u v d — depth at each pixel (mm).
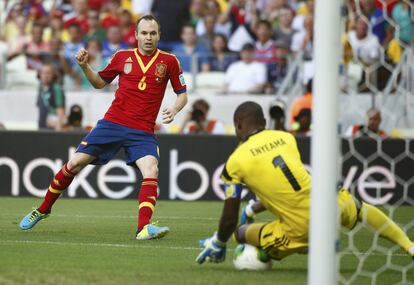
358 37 51250
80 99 56531
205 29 62781
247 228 22234
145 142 29281
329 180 17828
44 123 55156
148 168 29031
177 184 47531
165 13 64625
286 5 65125
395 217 39938
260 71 56719
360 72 50781
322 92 17953
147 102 29219
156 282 20234
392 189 46156
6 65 58594
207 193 47438
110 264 23141
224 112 55344
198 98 55625
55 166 47844
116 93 29484
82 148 29469
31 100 57469
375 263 24297
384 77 50656
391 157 46125
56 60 59031
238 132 21938
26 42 66438
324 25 17984
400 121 49500
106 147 29406
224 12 64562
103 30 64688
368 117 46656
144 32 29031
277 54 56625
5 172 48062
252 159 21062
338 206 18891
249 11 64688
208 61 57594
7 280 20141
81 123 53688
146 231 28547
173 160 47469
